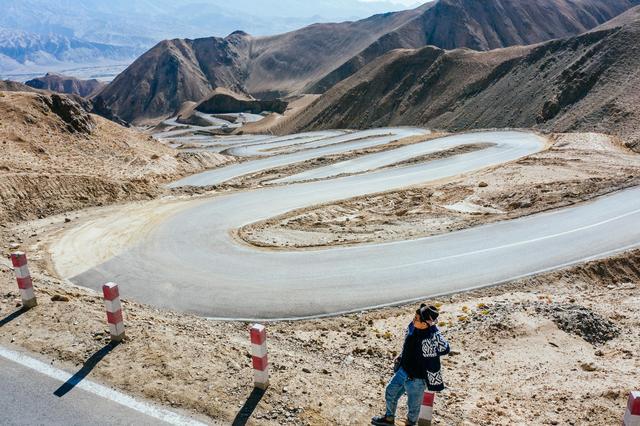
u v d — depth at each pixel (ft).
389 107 410.52
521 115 295.07
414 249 65.21
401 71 429.38
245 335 40.65
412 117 383.86
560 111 273.54
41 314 30.45
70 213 82.28
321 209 91.15
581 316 41.32
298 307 48.91
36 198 80.12
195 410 22.65
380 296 51.75
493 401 29.40
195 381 24.80
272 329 44.04
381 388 28.94
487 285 54.80
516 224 75.20
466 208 93.45
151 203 93.04
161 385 24.26
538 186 98.63
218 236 71.92
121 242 68.49
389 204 99.19
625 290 53.88
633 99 228.84
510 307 44.75
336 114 432.25
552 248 65.46
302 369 28.99
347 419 23.30
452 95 371.35
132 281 54.80
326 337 42.39
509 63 352.08
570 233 70.69
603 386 29.84
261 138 374.43
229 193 105.60
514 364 35.47
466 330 42.37
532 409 28.14
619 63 268.00
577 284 57.00
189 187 113.39
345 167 143.33
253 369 25.63
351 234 73.61
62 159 114.42
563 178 105.50
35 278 42.39
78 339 27.94
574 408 27.58
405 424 23.09
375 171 131.03
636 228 71.67
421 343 21.07
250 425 21.84
